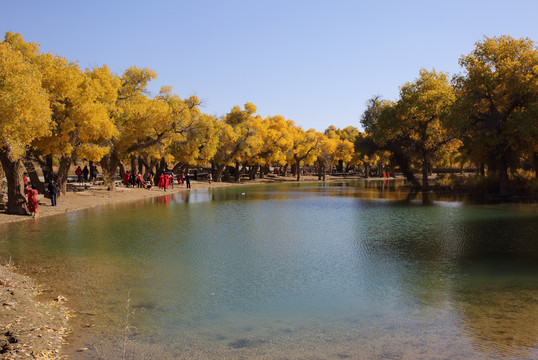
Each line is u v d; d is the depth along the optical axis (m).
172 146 51.41
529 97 34.72
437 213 25.34
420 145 49.25
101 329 7.27
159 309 8.44
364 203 33.50
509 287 9.97
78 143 31.14
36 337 6.61
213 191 50.72
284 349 6.54
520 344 6.64
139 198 38.75
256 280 10.67
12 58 18.06
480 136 36.69
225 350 6.49
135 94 40.16
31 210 23.00
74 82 25.77
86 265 12.05
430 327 7.46
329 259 13.07
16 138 19.12
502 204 30.36
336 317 8.03
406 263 12.48
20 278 10.18
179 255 13.54
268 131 76.19
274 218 23.52
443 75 50.06
